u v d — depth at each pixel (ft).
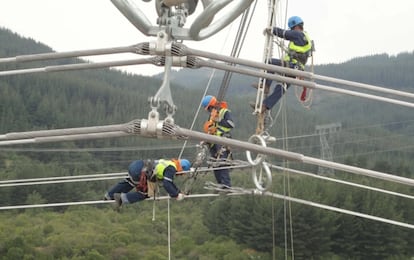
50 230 222.28
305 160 25.77
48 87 377.50
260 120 42.47
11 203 250.16
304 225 211.41
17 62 32.48
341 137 317.22
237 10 24.30
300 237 213.05
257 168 40.88
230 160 41.98
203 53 25.29
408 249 219.00
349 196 218.38
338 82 36.60
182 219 237.04
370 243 215.92
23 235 215.51
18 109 341.82
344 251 217.15
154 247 210.59
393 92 36.86
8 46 451.94
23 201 251.60
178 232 224.94
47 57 31.45
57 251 204.74
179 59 26.09
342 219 216.95
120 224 229.66
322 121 341.82
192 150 233.96
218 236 224.94
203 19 23.34
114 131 23.44
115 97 401.29
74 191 261.65
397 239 215.10
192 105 314.96
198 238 225.15
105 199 40.24
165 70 24.29
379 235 214.90
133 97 408.26
